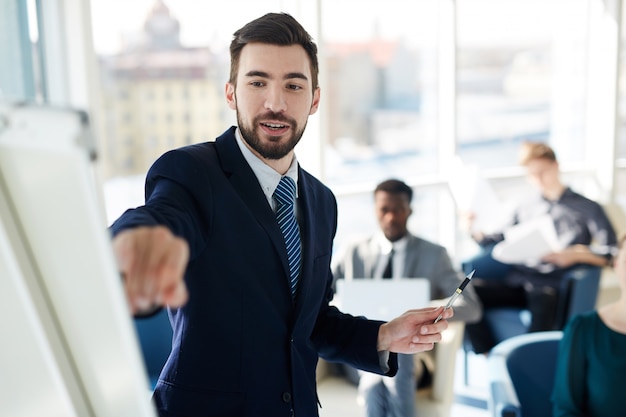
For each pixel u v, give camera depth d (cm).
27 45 338
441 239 562
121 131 384
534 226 484
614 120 627
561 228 518
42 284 62
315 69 148
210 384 136
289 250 144
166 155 137
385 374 162
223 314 136
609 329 264
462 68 571
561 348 269
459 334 356
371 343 159
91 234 58
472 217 513
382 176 537
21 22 334
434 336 155
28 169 58
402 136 544
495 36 582
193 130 418
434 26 551
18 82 335
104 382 65
